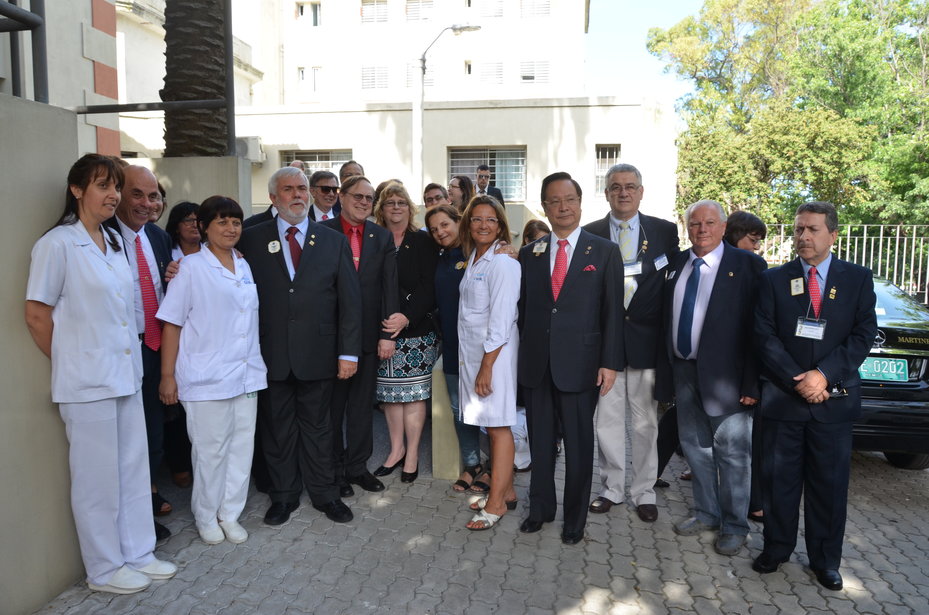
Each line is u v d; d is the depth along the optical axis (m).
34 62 3.02
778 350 3.25
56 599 2.97
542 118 15.55
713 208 3.63
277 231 3.78
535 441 3.71
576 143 15.52
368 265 4.14
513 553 3.50
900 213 16.69
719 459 3.61
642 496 4.03
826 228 3.22
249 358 3.56
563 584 3.21
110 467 2.98
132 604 2.95
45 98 3.05
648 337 3.95
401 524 3.81
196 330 3.40
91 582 3.03
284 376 3.70
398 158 16.06
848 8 20.22
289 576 3.22
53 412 2.93
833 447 3.21
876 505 4.30
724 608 3.04
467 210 3.79
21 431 2.79
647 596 3.13
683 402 3.79
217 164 5.02
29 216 2.81
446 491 4.30
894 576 3.36
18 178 2.75
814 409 3.21
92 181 2.86
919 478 4.82
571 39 23.03
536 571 3.33
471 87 23.58
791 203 17.31
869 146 17.02
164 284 3.78
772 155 16.88
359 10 24.22
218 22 5.61
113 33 8.25
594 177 15.61
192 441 3.45
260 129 16.38
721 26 26.39
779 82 25.14
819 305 3.24
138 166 3.55
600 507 4.05
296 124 16.28
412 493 4.26
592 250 3.61
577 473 3.60
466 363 3.77
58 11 7.25
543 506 3.73
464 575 3.27
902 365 4.20
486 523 3.75
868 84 19.23
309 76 24.75
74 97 7.55
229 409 3.50
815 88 19.81
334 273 3.82
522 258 3.79
